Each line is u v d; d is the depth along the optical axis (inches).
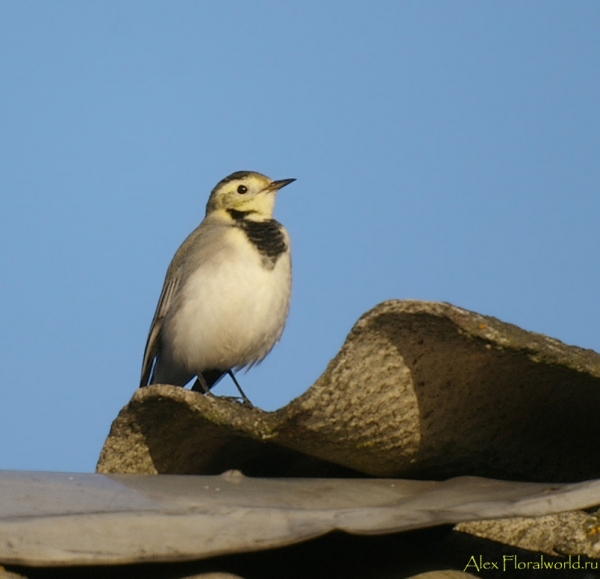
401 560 305.6
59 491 289.3
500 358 295.4
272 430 316.2
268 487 302.4
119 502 274.7
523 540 318.3
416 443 320.5
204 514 255.8
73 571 261.3
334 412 303.9
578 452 348.2
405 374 299.0
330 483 312.5
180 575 264.1
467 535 323.6
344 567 297.1
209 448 366.3
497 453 337.7
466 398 314.5
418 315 279.3
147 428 354.9
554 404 323.6
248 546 247.3
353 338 286.2
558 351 292.5
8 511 264.1
